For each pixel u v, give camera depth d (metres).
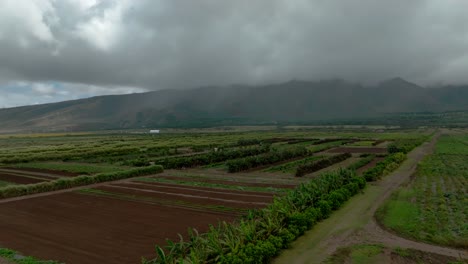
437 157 67.06
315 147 92.75
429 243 19.95
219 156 66.19
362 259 17.72
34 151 85.00
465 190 34.66
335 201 27.02
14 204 31.48
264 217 20.28
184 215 26.83
